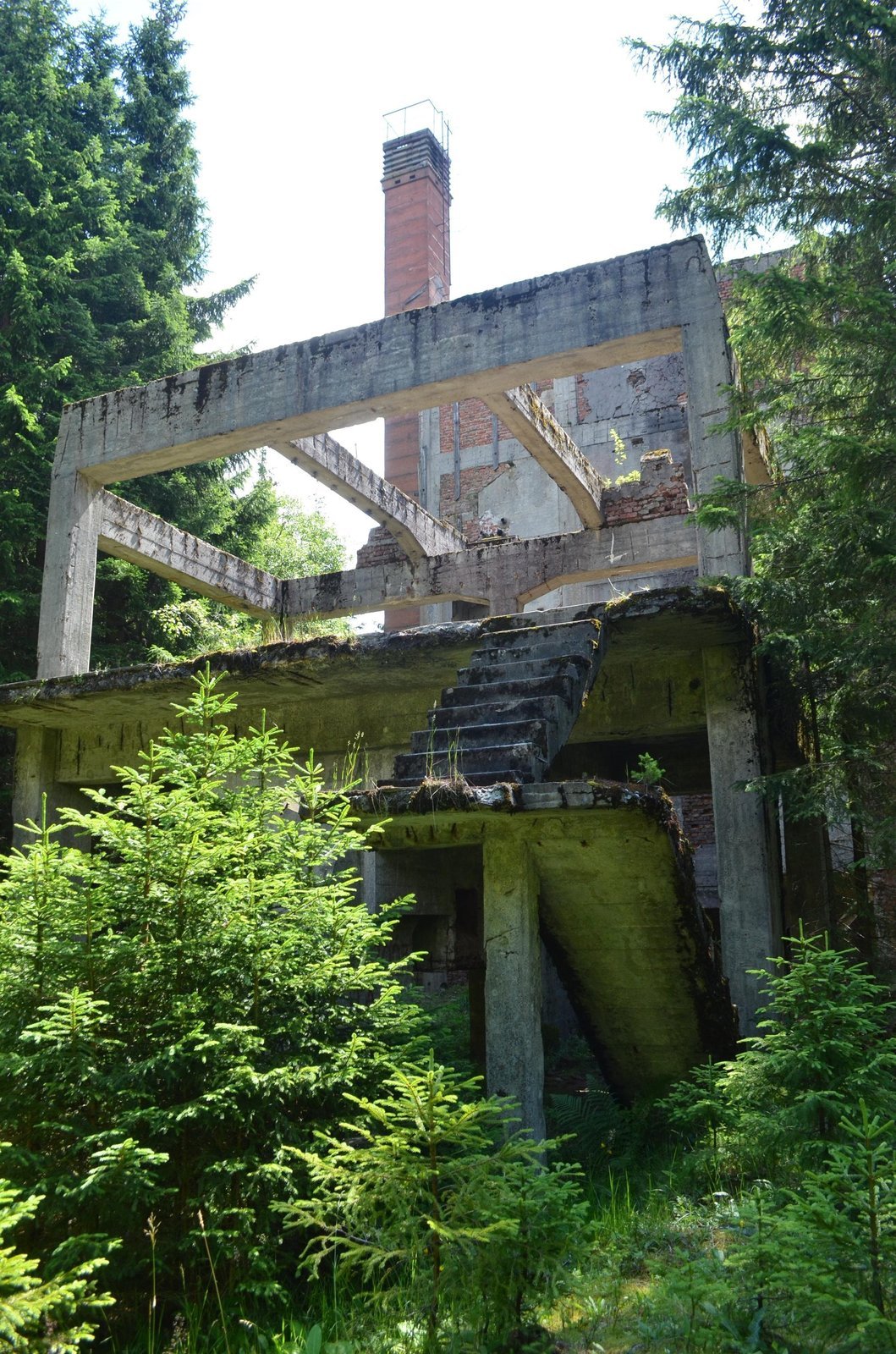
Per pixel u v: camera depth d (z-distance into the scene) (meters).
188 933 4.60
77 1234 4.09
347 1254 3.80
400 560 17.47
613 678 9.02
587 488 15.43
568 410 23.81
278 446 13.28
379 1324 3.86
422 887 7.96
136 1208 4.03
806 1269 3.22
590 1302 3.87
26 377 16.89
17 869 4.48
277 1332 3.99
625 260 10.49
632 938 6.53
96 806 12.08
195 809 4.62
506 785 5.48
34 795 11.56
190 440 12.52
